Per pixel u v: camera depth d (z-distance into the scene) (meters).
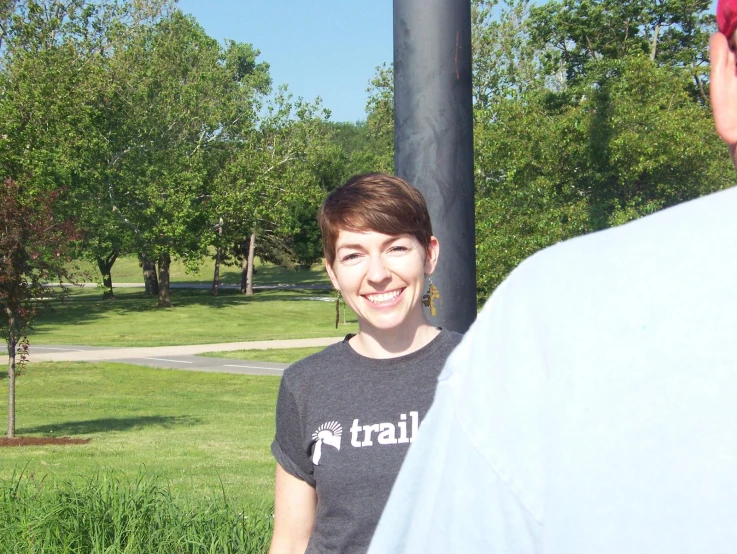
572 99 22.53
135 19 43.22
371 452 2.17
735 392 0.62
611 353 0.67
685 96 16.67
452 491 0.73
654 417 0.64
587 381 0.67
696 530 0.61
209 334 37.81
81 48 40.56
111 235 41.78
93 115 38.44
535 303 0.73
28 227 12.89
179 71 46.16
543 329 0.71
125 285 75.81
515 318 0.74
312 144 48.59
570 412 0.67
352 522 2.15
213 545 4.30
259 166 47.16
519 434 0.70
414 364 2.26
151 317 45.47
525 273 0.76
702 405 0.63
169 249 42.78
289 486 2.31
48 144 36.62
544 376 0.70
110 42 41.50
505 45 38.62
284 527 2.32
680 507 0.61
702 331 0.65
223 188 45.16
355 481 2.16
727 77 0.76
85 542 4.57
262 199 47.50
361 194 2.25
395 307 2.27
